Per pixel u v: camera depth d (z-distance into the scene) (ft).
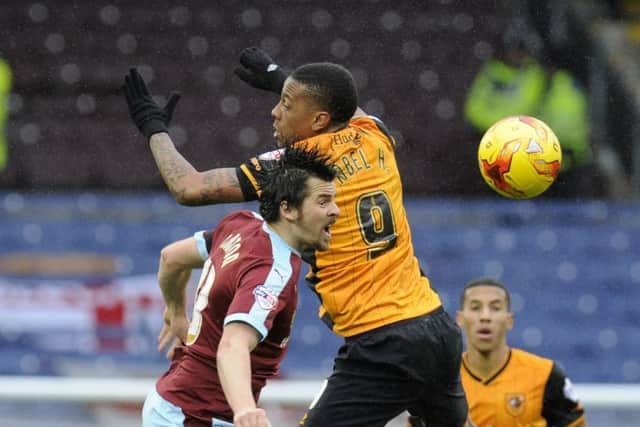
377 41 140.77
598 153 130.00
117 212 116.06
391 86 136.77
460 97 136.36
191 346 40.86
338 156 43.70
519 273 119.55
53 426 59.06
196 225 116.26
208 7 142.51
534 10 139.33
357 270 43.37
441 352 43.73
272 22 141.90
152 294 110.63
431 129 132.87
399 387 43.86
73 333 108.06
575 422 60.18
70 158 127.24
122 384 56.24
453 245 119.85
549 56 134.00
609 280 119.85
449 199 127.65
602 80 133.18
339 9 142.72
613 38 151.12
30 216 114.73
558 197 125.59
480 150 45.37
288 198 38.93
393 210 44.21
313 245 39.52
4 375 105.40
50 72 135.44
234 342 36.55
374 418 44.14
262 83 47.42
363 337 43.45
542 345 116.88
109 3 141.49
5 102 128.36
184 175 41.91
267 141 131.44
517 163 44.14
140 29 140.15
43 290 109.19
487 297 61.41
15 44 137.08
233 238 40.65
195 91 135.13
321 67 43.78
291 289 38.83
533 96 128.77
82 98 133.80
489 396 61.16
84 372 106.42
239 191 41.68
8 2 139.95
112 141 129.70
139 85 43.68
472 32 141.18
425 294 44.55
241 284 38.32
